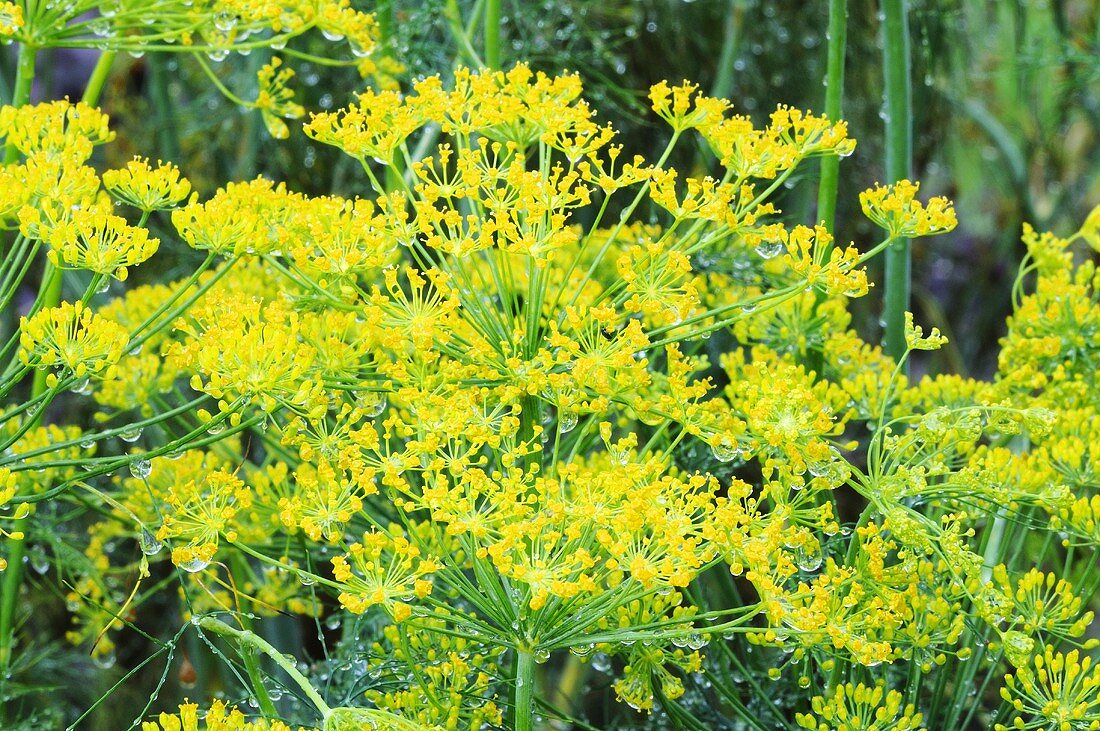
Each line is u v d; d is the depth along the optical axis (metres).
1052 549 0.99
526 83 0.90
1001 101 1.71
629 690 0.91
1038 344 0.98
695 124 0.90
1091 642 0.90
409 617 0.86
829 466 0.88
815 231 0.89
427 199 0.90
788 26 1.35
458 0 1.15
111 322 0.87
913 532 0.88
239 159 1.37
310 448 0.88
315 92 1.30
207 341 0.88
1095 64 1.20
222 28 0.99
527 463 0.90
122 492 1.00
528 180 0.88
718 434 0.88
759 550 0.85
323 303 0.91
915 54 1.21
